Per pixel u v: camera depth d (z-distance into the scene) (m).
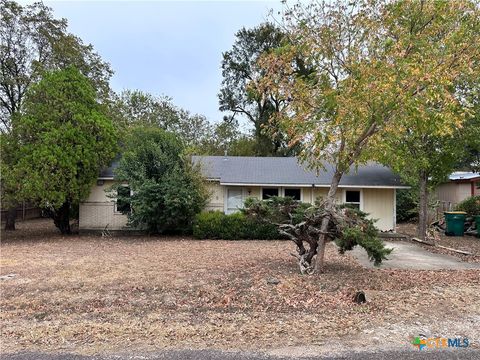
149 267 9.62
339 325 5.30
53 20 20.48
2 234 18.09
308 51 8.16
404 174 15.39
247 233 16.11
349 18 8.15
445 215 17.69
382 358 4.20
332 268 9.34
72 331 5.09
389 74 6.79
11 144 15.66
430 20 8.23
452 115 7.54
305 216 8.59
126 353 4.36
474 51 7.73
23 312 6.00
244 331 5.07
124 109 32.06
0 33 19.33
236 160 20.47
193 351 4.41
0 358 4.24
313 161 8.61
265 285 7.48
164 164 16.78
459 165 16.16
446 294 6.96
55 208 16.45
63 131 15.61
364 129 7.68
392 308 6.10
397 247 13.91
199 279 8.12
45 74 16.69
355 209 9.03
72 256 11.57
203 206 17.16
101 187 18.44
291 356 4.25
